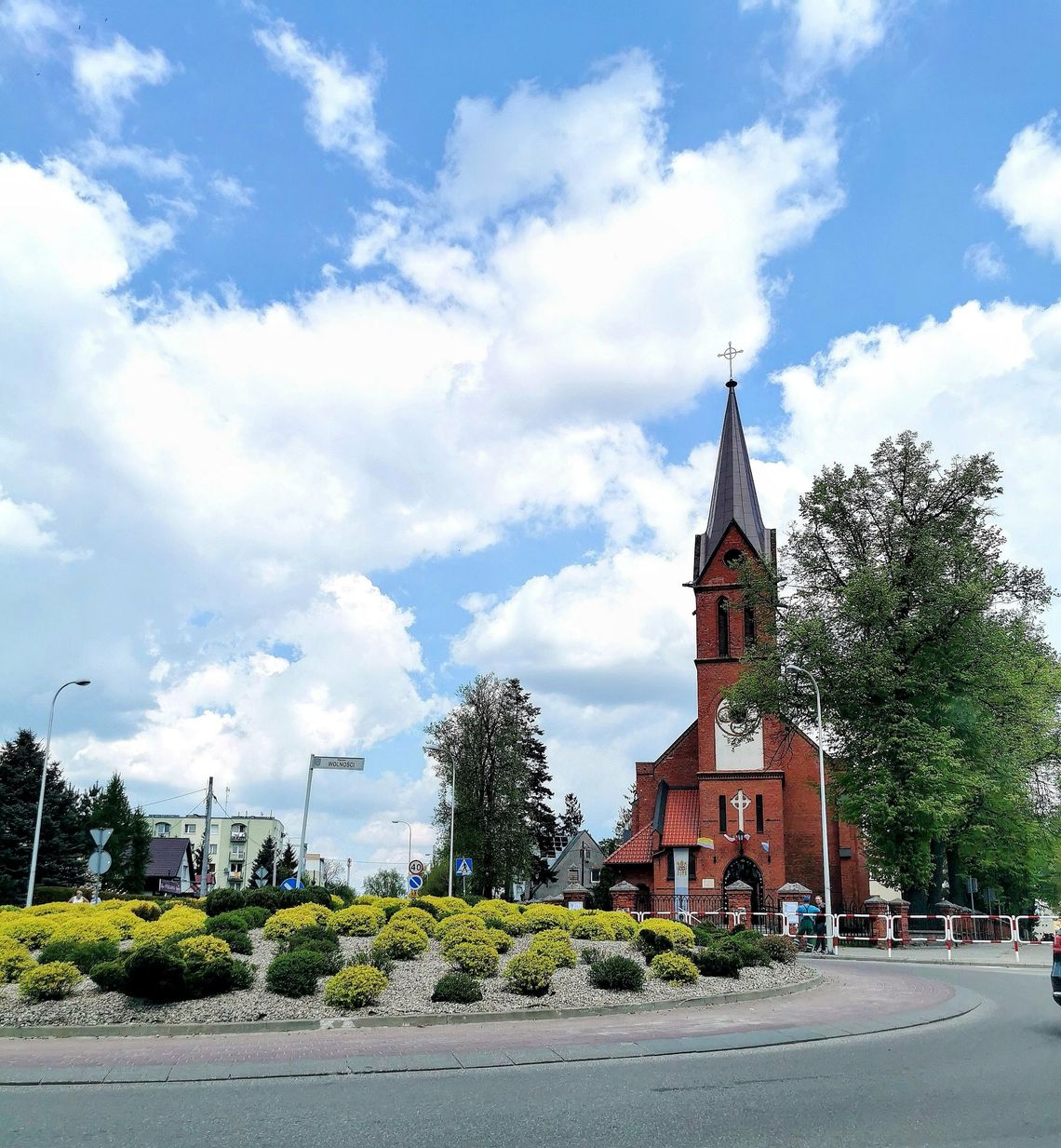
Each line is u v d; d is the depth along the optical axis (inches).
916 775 1529.3
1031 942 1615.4
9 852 2470.5
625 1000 660.7
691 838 2178.9
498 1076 433.4
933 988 829.2
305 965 636.7
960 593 1565.0
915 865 1568.7
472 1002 629.9
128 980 592.4
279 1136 326.3
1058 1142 319.6
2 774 2541.8
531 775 2994.6
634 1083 416.2
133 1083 421.4
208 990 612.7
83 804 3078.2
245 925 847.7
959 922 1631.4
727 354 2453.2
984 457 1705.2
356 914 907.4
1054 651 1902.1
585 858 4274.1
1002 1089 399.9
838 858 2159.2
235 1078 429.7
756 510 2330.2
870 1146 315.3
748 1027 579.5
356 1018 583.8
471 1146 314.5
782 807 2096.5
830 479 1784.0
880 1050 502.6
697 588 2262.6
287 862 4722.0
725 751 2154.3
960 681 1620.3
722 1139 323.6
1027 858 2129.7
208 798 2327.8
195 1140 321.4
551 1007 626.8
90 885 2593.5
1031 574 1695.4
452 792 2674.7
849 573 1743.4
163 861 4087.1
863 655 1628.9
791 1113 360.5
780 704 1795.0
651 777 2400.3
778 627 1787.6
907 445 1729.8
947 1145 316.5
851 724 1689.2
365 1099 385.1
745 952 847.7
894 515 1727.4
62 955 698.8
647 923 908.6
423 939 780.0
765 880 2062.0
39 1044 521.3
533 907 1056.8
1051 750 1897.1
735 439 2368.4
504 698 2999.5
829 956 1320.1
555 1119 350.0
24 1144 315.6
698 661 2215.8
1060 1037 546.9
